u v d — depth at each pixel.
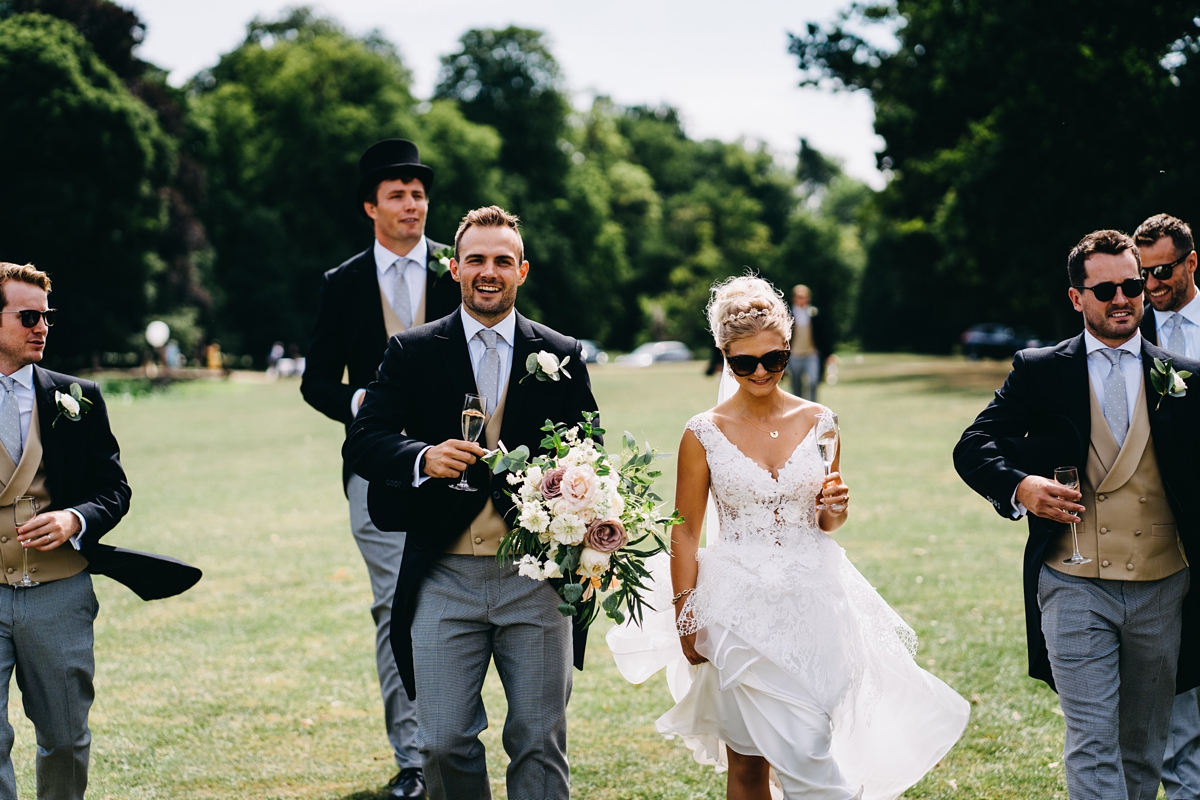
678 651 3.87
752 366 3.53
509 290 3.73
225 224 53.34
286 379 46.34
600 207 62.31
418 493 3.55
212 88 61.75
